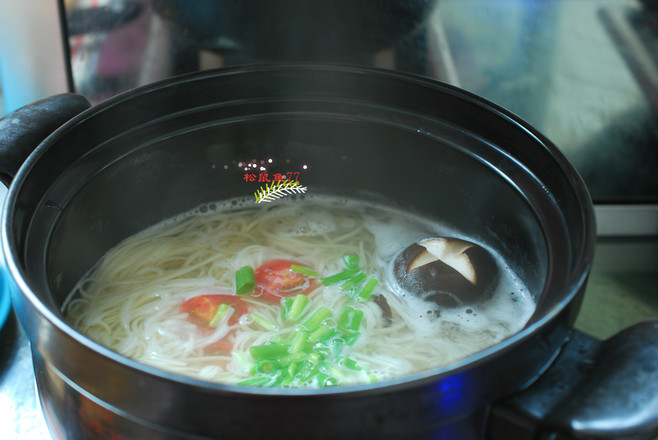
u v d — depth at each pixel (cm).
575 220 41
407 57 56
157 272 49
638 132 59
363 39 56
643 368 36
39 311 36
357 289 48
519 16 55
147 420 35
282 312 47
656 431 34
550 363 37
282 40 56
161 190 51
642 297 57
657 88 57
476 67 57
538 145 44
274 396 34
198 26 55
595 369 36
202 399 34
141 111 47
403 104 49
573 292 37
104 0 54
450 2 54
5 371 48
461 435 36
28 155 43
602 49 56
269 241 52
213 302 47
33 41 55
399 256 49
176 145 49
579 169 60
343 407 34
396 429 35
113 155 46
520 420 35
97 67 56
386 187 53
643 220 61
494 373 35
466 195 50
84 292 48
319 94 50
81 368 35
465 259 47
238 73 49
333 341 45
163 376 34
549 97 58
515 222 47
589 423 34
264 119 50
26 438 45
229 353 45
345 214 54
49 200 43
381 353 45
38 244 41
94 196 46
